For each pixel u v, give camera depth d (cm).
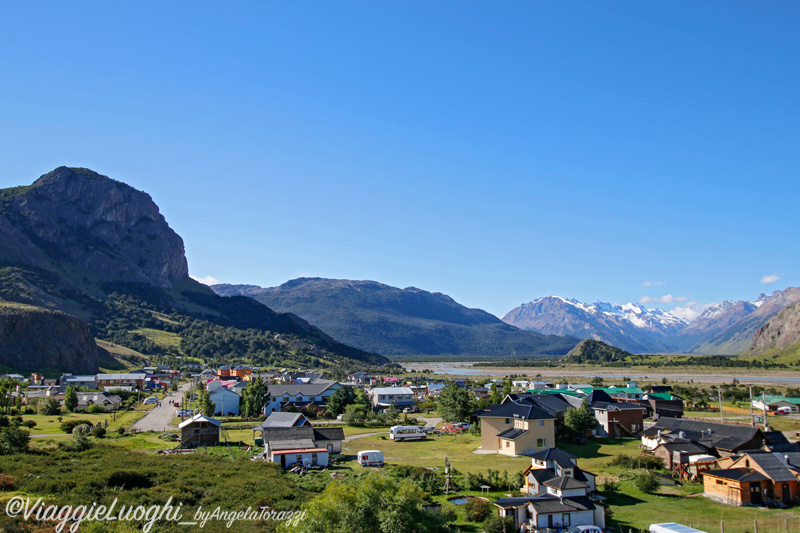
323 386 15462
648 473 6425
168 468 6406
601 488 6103
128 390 18612
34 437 9050
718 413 13138
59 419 11612
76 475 5591
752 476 5662
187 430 9038
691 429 8181
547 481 5622
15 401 14275
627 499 5784
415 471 6500
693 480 6506
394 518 3756
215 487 5625
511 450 8406
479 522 4928
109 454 7225
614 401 10844
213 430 9150
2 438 7125
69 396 13600
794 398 13850
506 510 5000
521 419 8581
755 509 5394
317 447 7850
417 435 10100
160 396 18625
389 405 14788
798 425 11144
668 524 4522
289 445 7888
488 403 13012
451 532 4322
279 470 6894
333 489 3941
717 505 5556
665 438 8094
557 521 4891
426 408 15788
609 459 7875
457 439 10069
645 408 12762
